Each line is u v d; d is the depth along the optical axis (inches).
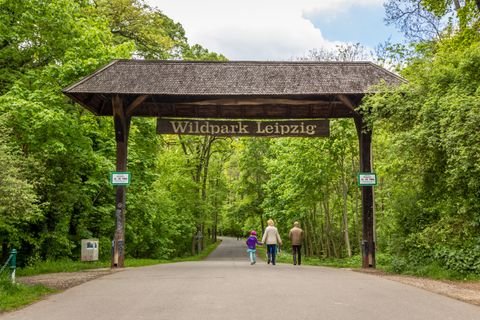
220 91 746.2
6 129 521.0
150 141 1111.0
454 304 380.8
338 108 852.0
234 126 801.6
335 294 423.8
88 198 1043.3
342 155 1219.9
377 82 764.6
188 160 1936.5
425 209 691.4
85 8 1093.8
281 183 1483.8
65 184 933.8
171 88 749.9
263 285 483.2
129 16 1347.2
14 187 459.5
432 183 605.6
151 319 316.5
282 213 1600.6
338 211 1572.3
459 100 499.8
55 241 976.3
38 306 377.7
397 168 672.4
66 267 796.0
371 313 335.9
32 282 543.2
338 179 1373.0
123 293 437.7
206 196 2158.0
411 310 350.3
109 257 1150.3
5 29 804.6
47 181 839.1
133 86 751.7
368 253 781.3
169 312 339.3
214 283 501.0
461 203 557.6
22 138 759.1
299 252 900.0
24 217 552.4
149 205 1283.2
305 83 766.5
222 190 2401.6
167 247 1689.2
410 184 651.5
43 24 837.2
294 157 1246.3
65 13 839.7
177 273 631.2
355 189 1341.0
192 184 1860.2
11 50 844.0
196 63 807.7
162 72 786.8
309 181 1237.7
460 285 530.3
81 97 758.5
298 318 316.2
